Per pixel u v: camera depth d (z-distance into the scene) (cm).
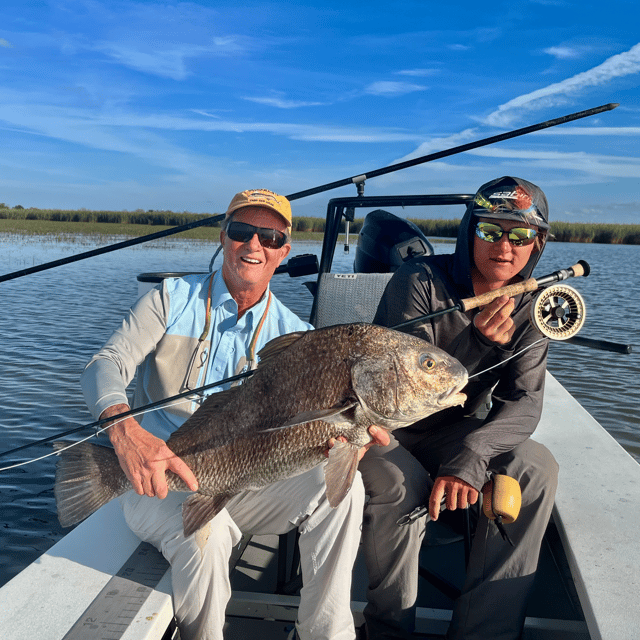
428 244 283
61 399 413
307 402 129
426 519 149
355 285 268
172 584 128
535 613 163
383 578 145
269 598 157
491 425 150
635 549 140
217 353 154
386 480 146
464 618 145
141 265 1392
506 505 137
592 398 455
